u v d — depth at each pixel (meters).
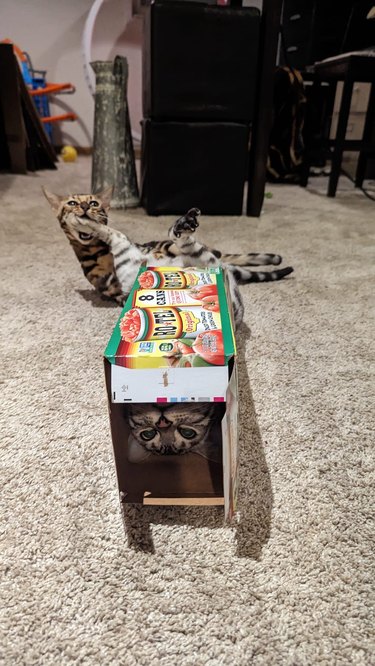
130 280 0.92
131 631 0.40
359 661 0.38
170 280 0.60
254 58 1.60
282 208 1.99
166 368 0.43
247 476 0.56
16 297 1.04
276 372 0.77
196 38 1.55
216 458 0.47
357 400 0.71
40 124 2.84
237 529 0.50
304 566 0.46
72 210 0.86
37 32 3.50
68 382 0.74
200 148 1.70
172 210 1.80
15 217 1.73
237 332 0.89
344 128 2.11
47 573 0.45
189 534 0.49
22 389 0.72
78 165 3.28
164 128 1.66
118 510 0.52
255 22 1.55
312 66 2.74
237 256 1.09
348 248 1.42
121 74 1.79
